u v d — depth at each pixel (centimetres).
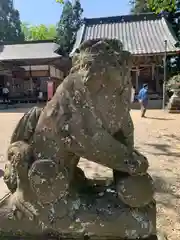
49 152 177
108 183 201
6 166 204
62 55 2562
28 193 177
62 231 172
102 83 163
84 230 169
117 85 165
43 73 2522
